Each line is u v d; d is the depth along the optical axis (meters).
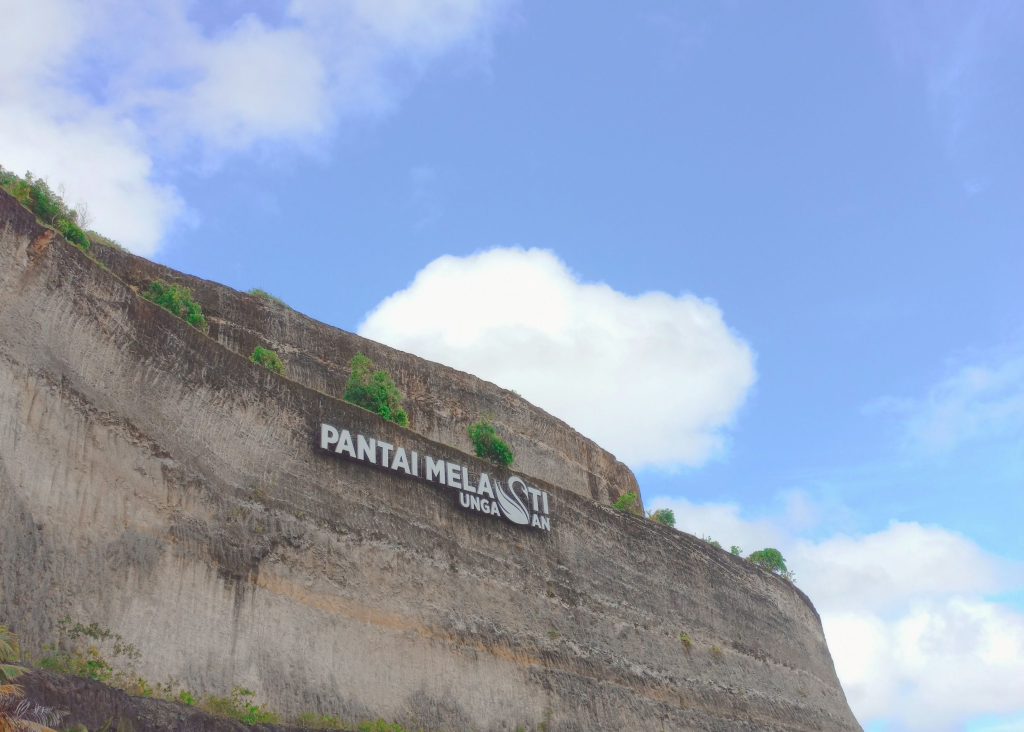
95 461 24.52
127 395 26.08
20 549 21.83
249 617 26.31
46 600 22.03
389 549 31.16
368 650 28.80
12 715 17.20
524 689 32.94
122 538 24.36
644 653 39.59
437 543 33.00
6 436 22.52
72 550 23.09
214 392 28.58
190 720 21.92
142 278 38.47
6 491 22.02
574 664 35.59
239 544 27.03
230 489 27.69
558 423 54.16
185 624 24.72
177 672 23.94
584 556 39.56
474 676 31.50
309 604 27.98
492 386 51.34
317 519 29.52
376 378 38.53
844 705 54.16
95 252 37.19
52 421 23.81
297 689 26.33
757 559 57.16
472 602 33.03
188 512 26.30
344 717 26.97
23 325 23.98
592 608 38.22
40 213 30.17
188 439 27.25
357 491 31.36
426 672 30.08
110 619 23.16
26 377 23.53
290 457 29.95
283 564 27.86
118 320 26.62
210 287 41.06
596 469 55.44
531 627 34.81
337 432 31.58
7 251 24.27
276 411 30.28
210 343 29.12
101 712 19.73
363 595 29.56
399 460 33.16
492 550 35.12
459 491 34.88
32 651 21.19
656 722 37.53
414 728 28.53
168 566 25.06
